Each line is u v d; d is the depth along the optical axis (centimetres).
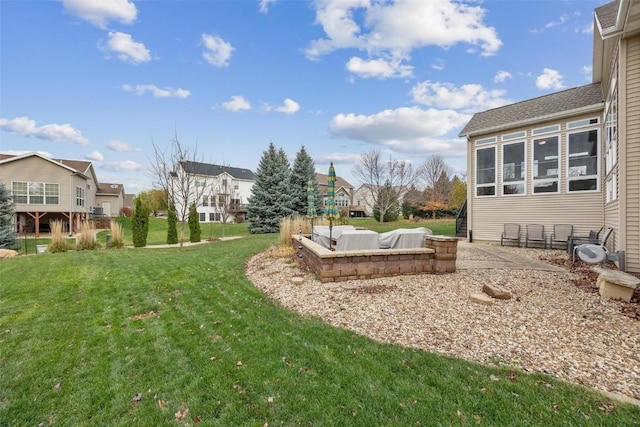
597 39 720
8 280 631
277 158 2317
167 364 284
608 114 749
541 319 349
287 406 221
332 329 350
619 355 270
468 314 371
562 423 193
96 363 288
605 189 836
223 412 217
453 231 1694
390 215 3055
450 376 247
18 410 226
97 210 3231
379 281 521
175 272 695
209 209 3516
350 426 199
